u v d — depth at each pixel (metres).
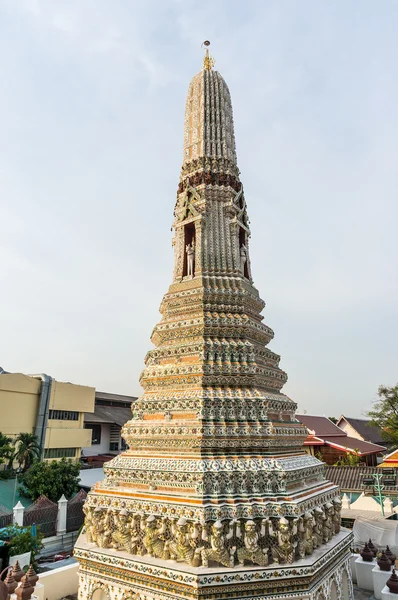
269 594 11.45
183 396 14.66
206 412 14.05
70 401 71.69
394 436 70.06
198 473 12.60
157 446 14.56
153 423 14.93
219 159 20.80
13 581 14.01
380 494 33.88
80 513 46.34
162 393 15.66
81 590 13.70
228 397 14.47
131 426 15.46
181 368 15.48
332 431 75.50
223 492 12.55
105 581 13.11
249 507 12.21
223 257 18.69
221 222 19.42
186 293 17.67
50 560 36.81
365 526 27.59
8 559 28.50
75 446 71.19
